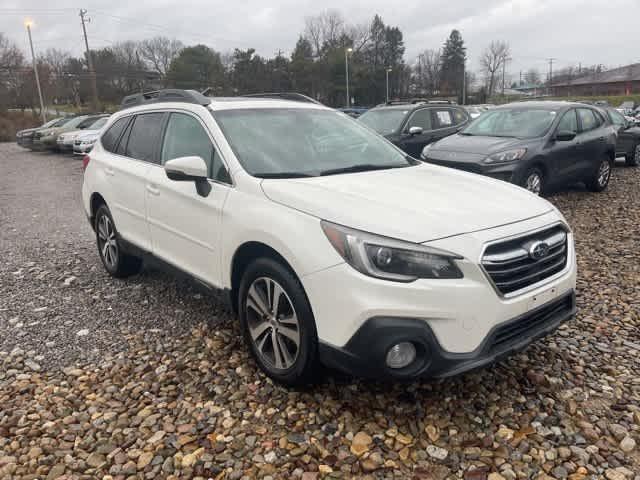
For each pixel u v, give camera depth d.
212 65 70.12
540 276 2.92
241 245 3.23
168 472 2.54
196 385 3.27
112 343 3.90
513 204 3.12
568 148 8.48
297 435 2.77
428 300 2.55
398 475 2.49
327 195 3.01
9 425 2.93
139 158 4.53
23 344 3.92
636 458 2.57
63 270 5.64
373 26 87.38
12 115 46.28
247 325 3.35
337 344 2.69
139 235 4.51
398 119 10.85
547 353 3.56
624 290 4.64
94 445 2.75
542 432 2.76
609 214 7.67
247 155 3.53
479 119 9.47
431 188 3.30
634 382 3.20
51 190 11.95
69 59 75.31
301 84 70.56
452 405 3.00
